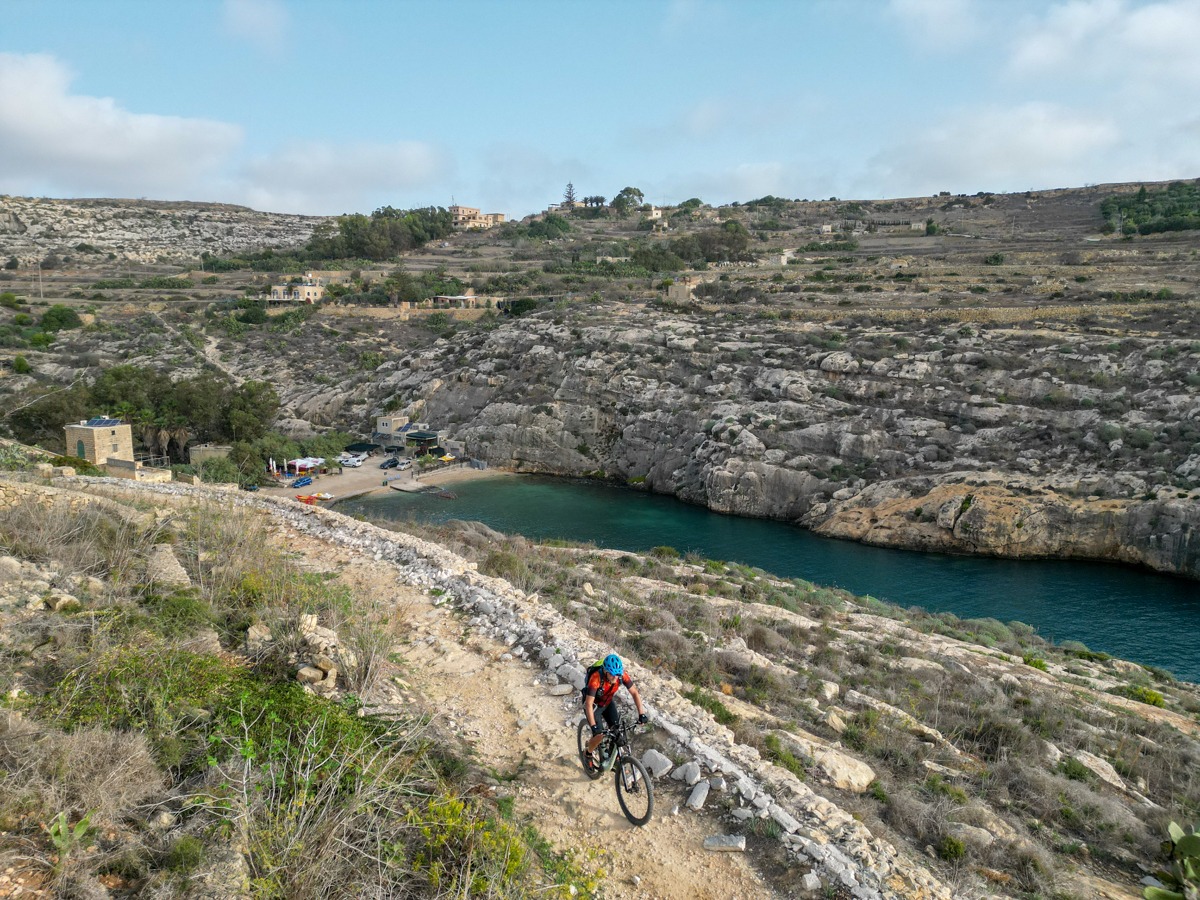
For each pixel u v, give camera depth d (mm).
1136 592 50281
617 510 74812
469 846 6605
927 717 15297
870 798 10117
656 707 10836
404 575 16938
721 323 99625
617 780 8398
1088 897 8781
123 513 16344
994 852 9172
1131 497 56094
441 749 8680
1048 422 65250
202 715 7879
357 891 5902
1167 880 9844
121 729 7336
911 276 115750
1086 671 26438
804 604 27500
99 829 5902
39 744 6531
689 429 82625
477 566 19516
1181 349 67062
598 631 15352
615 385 91062
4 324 112125
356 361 117062
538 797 8383
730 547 61938
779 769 9375
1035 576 53656
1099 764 14516
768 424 76125
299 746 7480
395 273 151125
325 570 17312
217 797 6379
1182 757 15977
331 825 6324
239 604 12258
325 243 183250
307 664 9984
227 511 19469
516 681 11523
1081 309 84000
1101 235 145625
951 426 69188
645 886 7078
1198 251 111062
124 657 8578
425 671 11734
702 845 7738
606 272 145375
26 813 5887
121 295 138750
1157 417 61438
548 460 91500
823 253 162500
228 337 121500
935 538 59969
